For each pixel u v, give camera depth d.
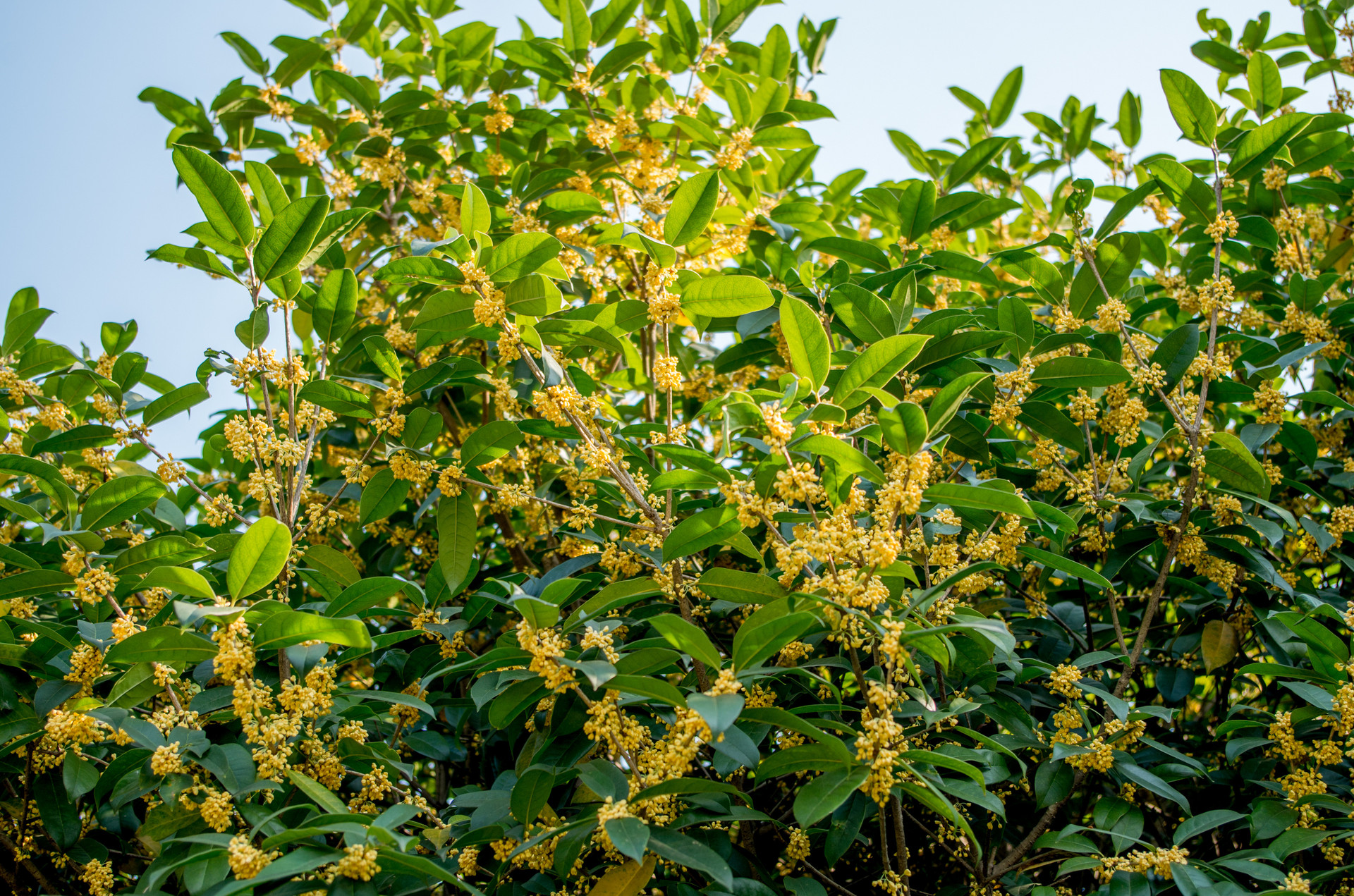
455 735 4.08
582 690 2.76
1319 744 3.10
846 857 3.78
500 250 3.15
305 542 4.27
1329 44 5.07
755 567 3.99
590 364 5.18
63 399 4.06
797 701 3.58
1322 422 4.56
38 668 3.28
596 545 4.16
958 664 3.25
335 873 2.35
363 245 5.47
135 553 3.07
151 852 3.52
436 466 3.60
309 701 2.73
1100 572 3.85
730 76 4.92
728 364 4.62
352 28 5.32
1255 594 3.81
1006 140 5.01
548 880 3.03
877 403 3.71
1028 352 3.68
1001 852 3.64
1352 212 4.80
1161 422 4.25
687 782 2.50
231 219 3.26
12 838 3.39
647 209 4.71
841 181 5.70
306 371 3.63
